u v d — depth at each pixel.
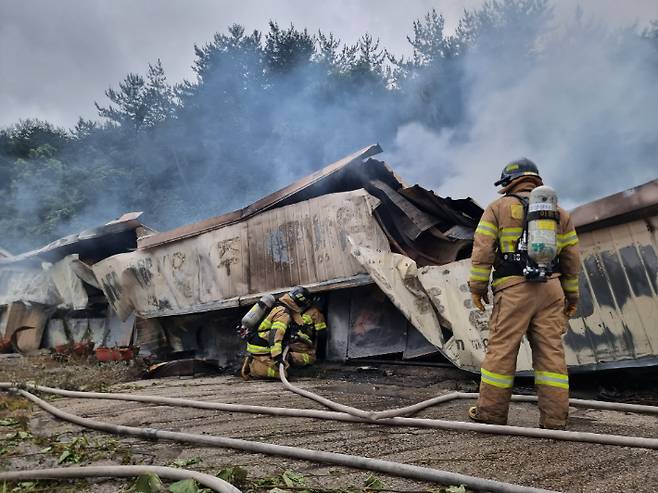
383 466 2.27
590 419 3.24
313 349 6.52
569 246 3.09
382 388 4.99
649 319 3.93
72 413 4.28
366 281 6.00
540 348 2.96
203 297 7.89
